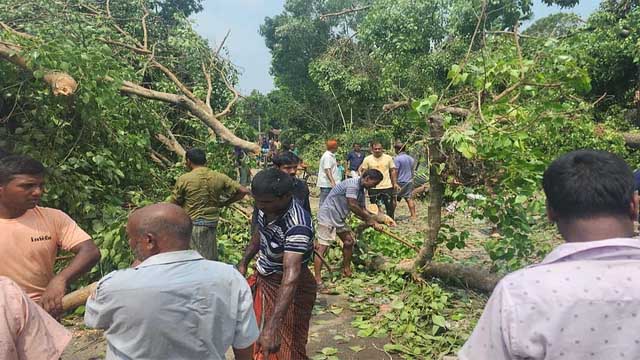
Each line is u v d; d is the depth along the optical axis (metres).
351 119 20.08
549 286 1.28
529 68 4.60
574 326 1.23
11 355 1.81
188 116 8.73
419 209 10.99
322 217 5.70
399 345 4.18
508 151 4.44
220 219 6.80
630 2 15.67
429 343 4.24
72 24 7.30
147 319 1.80
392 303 4.92
